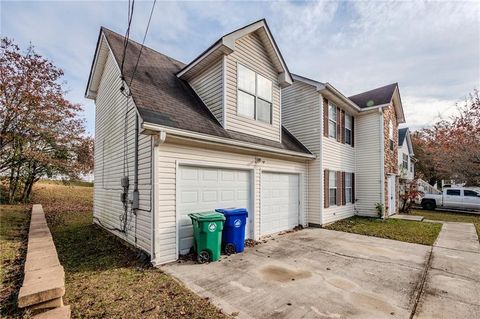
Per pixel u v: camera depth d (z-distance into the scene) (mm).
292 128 10688
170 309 3139
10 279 3848
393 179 13797
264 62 8031
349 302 3404
